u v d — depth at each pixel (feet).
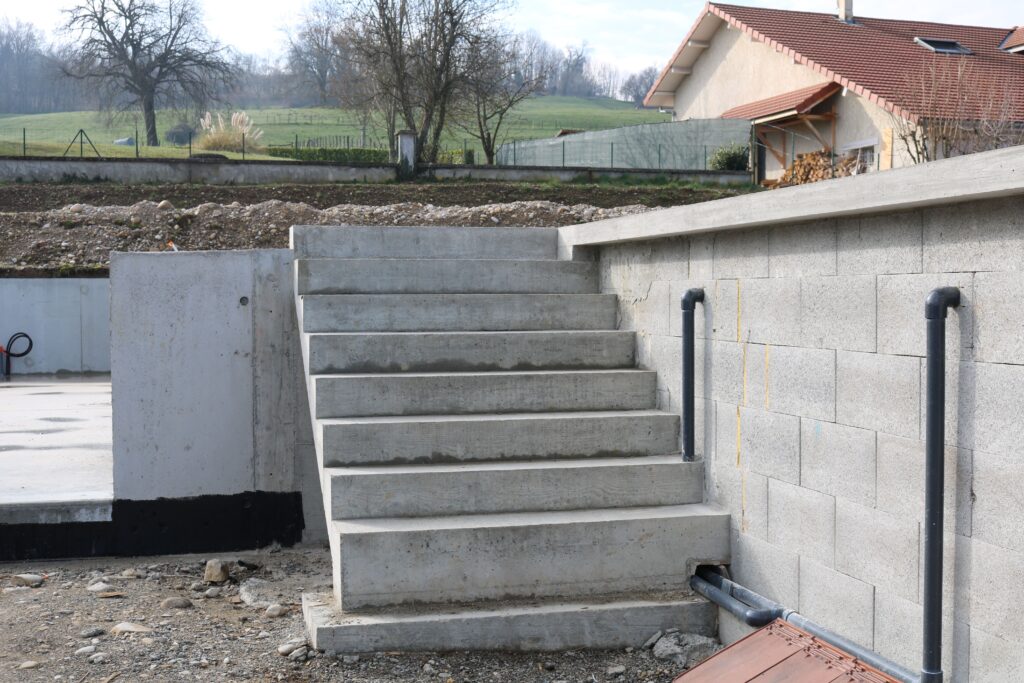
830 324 14.02
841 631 13.83
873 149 81.41
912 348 12.39
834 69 84.79
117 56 179.73
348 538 15.38
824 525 14.21
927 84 79.05
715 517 16.67
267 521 21.74
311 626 15.28
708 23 104.32
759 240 15.80
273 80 309.63
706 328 17.54
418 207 60.49
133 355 21.06
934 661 11.59
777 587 15.39
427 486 16.60
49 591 18.43
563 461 17.84
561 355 20.39
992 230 11.10
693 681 13.17
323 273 21.48
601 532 16.19
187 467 21.35
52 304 53.31
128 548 21.04
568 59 345.51
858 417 13.42
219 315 21.42
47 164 76.07
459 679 14.26
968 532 11.50
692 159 96.73
